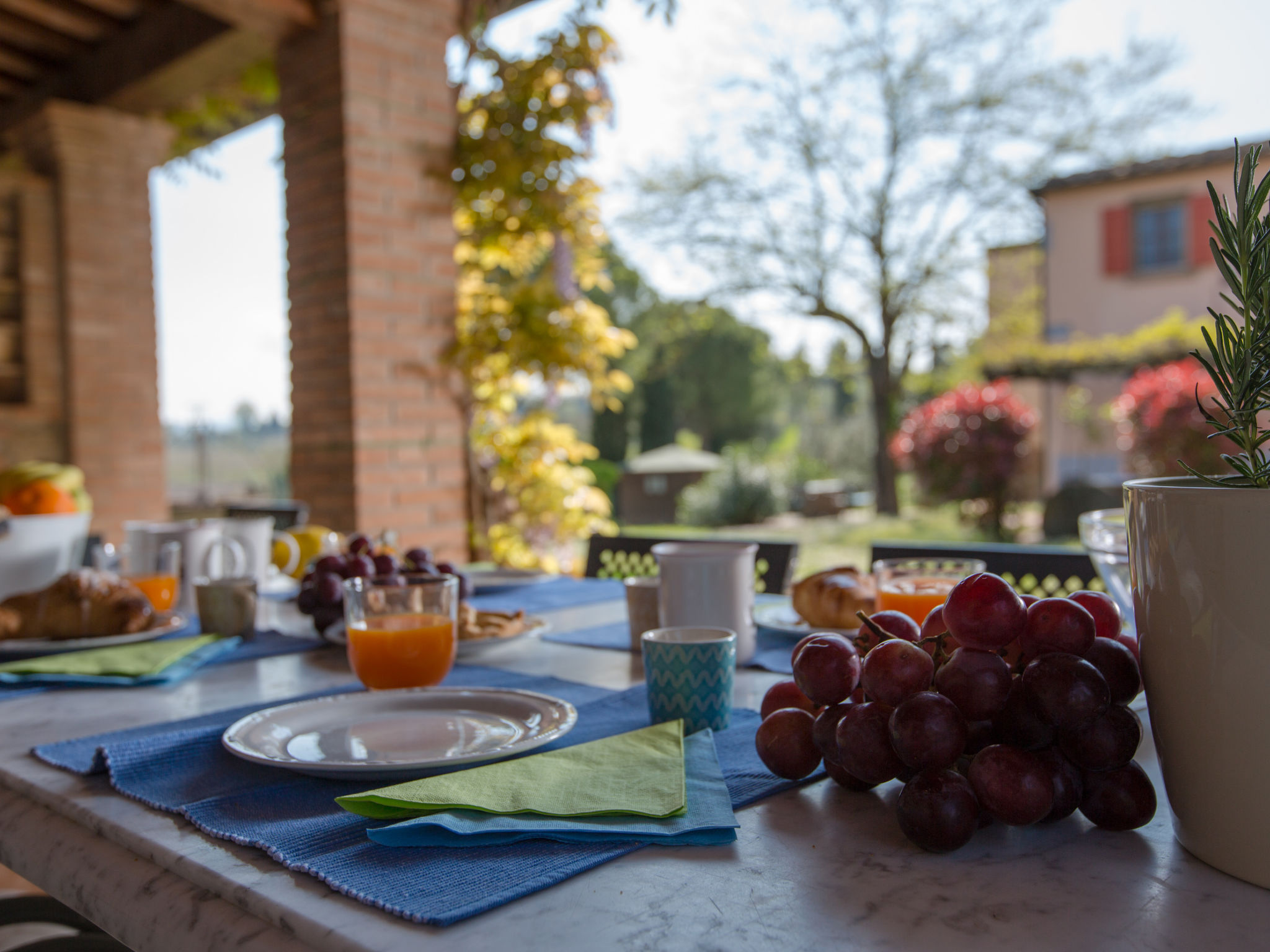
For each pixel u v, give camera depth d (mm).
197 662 1057
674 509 12766
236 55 3619
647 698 779
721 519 10742
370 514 3311
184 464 6480
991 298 10531
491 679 960
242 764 661
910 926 400
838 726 533
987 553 1418
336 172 3303
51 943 1005
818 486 11688
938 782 479
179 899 473
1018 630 495
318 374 3400
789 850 489
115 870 520
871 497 12250
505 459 3678
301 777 634
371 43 3332
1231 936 383
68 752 713
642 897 434
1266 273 403
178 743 672
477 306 3711
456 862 471
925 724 481
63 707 891
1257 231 406
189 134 4508
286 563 1762
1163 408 6570
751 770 617
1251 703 404
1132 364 8672
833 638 558
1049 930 393
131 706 891
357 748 668
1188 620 422
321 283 3377
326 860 476
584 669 1011
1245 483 430
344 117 3266
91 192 4223
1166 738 449
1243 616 399
